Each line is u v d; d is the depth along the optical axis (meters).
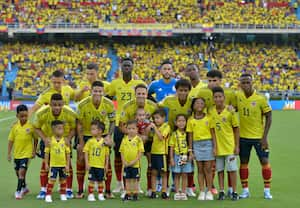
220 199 10.44
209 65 50.94
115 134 11.20
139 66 50.22
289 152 18.34
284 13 53.91
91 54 51.34
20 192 10.69
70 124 10.72
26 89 45.72
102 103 10.70
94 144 10.42
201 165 10.51
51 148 10.38
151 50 52.34
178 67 50.22
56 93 10.96
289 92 46.59
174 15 53.09
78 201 10.30
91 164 10.39
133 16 52.50
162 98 11.59
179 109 10.85
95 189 11.71
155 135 10.55
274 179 13.02
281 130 26.30
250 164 15.46
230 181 10.75
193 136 10.52
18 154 10.84
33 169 14.42
